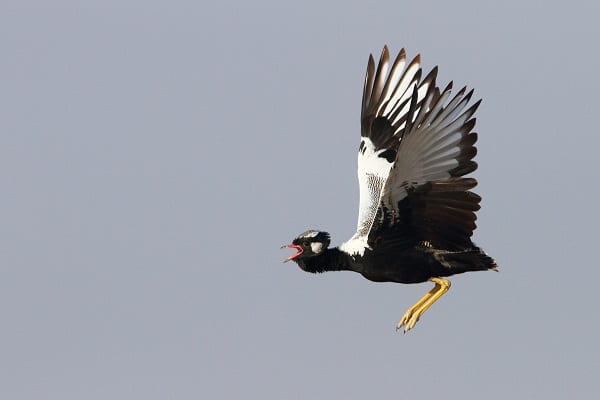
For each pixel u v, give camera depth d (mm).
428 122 13586
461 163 14031
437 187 14336
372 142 16562
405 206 14641
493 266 14867
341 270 15961
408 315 15492
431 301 15242
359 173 16297
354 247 15578
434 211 14578
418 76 16781
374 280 15586
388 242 15109
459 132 13836
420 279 15266
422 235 14891
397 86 16828
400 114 16625
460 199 14367
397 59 16922
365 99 16875
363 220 15734
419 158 13961
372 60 16953
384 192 14523
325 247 15961
